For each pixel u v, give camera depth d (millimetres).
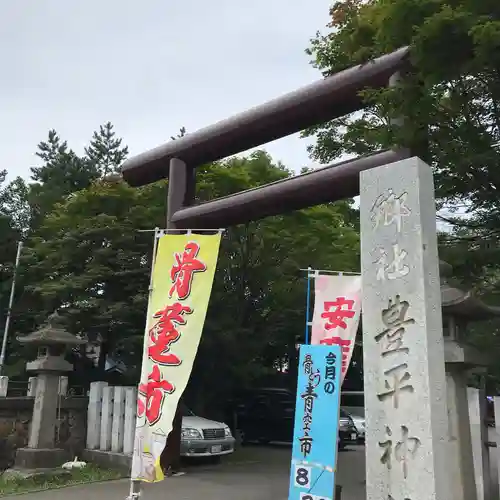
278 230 15195
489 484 7059
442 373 4492
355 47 8430
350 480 10688
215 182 14250
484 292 8586
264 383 19391
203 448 11953
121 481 9672
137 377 14703
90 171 28000
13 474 10000
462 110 7301
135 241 14695
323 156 10953
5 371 19375
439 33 5938
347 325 7812
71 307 14578
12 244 23766
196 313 7238
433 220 4836
